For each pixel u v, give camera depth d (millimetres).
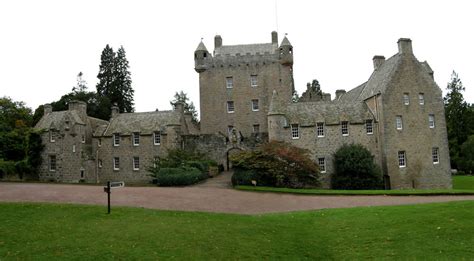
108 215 19000
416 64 44094
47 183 38719
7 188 31969
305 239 15836
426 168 42406
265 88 53344
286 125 43312
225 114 53594
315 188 38656
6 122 52438
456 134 68625
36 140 45062
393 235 15453
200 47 54625
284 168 37281
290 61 52750
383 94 42281
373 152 42500
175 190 32688
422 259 12750
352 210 21094
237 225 17562
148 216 18984
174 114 49812
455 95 69625
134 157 48000
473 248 13391
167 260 12844
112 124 50219
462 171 65562
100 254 13156
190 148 47469
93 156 48656
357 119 43031
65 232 15781
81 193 29281
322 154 42625
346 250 14461
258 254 13766
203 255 13398
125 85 73375
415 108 43094
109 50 73438
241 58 54094
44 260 12586
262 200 27844
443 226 15820
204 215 19859
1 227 16531
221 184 37812
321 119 43312
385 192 30609
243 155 38000
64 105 66250
